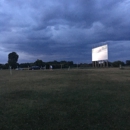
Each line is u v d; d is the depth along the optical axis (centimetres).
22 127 676
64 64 9412
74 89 1458
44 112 839
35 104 985
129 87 1548
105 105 943
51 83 1912
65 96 1174
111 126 676
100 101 1030
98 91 1347
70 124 696
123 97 1130
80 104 967
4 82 2136
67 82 1977
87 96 1160
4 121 735
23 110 873
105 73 3512
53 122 719
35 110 872
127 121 723
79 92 1309
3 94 1295
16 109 892
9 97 1189
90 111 845
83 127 669
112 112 828
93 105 945
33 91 1405
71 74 3384
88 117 768
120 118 755
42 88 1551
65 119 748
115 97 1130
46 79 2398
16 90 1466
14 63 10806
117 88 1494
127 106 923
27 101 1062
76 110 862
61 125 688
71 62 9794
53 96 1188
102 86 1612
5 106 952
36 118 763
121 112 829
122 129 651
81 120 736
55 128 663
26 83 1966
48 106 941
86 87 1559
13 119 754
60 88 1528
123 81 2019
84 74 3312
